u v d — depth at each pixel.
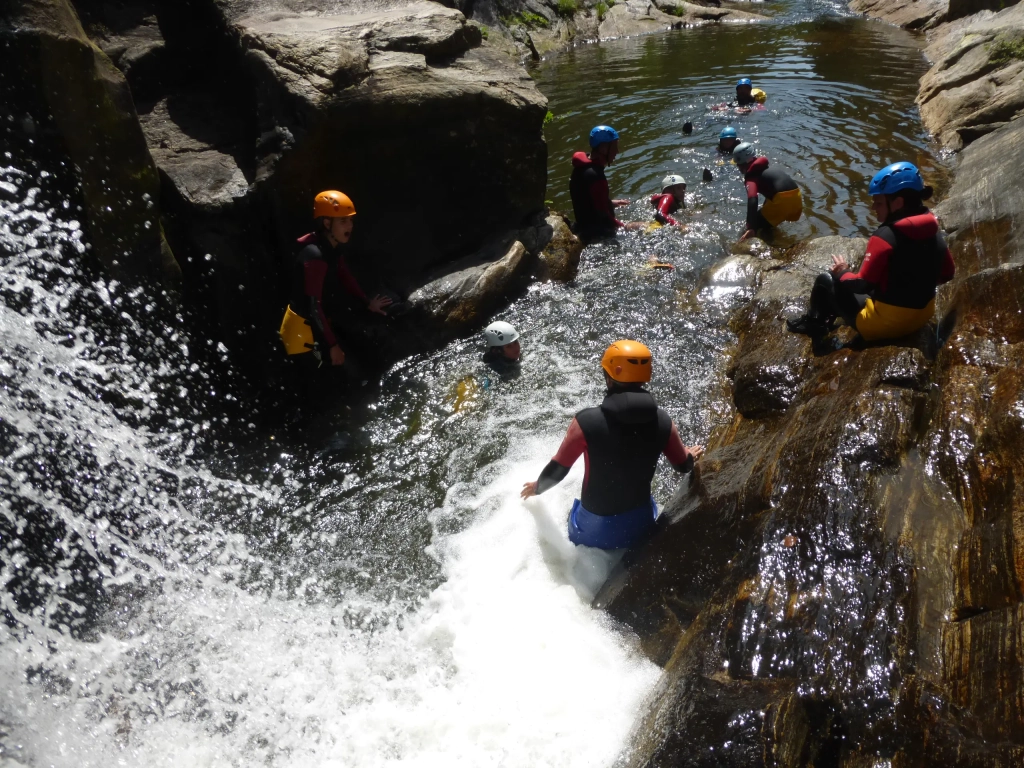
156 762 3.19
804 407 4.16
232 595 4.06
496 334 5.64
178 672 3.61
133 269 5.05
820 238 6.74
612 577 3.83
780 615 2.93
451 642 3.69
